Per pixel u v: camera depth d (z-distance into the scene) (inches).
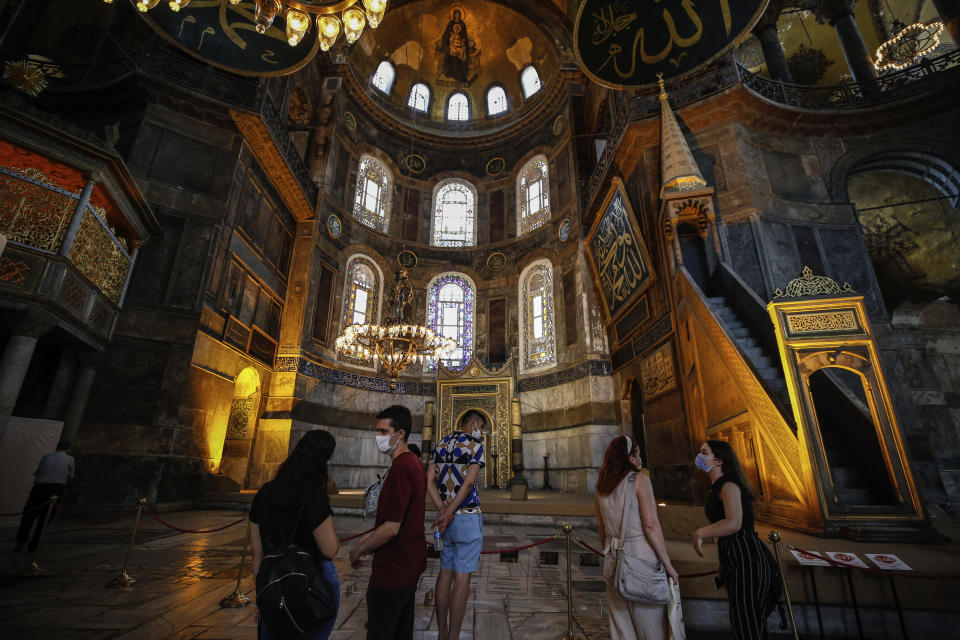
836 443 220.8
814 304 185.3
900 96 395.5
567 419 545.3
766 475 214.2
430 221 734.5
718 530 93.5
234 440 470.0
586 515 320.5
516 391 581.0
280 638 66.8
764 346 279.1
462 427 121.6
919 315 523.8
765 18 499.5
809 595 126.0
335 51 658.2
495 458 562.9
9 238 262.7
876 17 589.6
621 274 470.0
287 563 68.2
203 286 392.2
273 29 448.5
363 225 659.4
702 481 319.6
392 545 83.0
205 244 405.4
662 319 397.1
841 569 126.9
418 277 688.4
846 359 179.0
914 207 503.2
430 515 331.3
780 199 395.2
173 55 430.0
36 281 263.6
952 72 382.0
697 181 363.3
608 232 481.7
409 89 799.7
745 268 370.3
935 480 322.0
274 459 470.3
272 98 500.7
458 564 106.6
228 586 153.6
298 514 72.1
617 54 450.0
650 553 86.7
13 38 491.2
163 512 334.6
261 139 464.4
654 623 83.5
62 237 278.1
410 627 84.3
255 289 479.2
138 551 207.6
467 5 747.4
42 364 331.3
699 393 311.3
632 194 475.8
